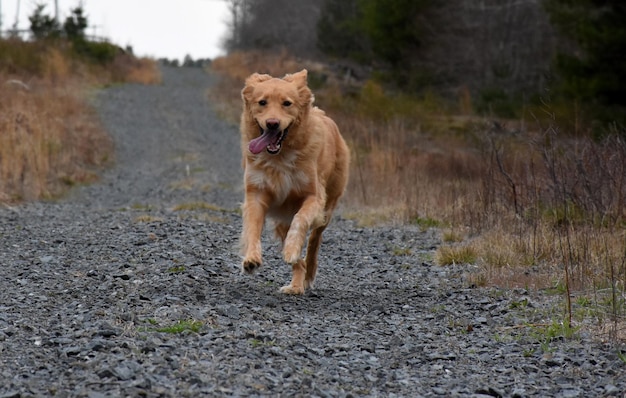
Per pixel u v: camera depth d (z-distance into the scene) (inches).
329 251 461.7
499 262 398.3
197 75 2229.3
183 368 211.8
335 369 225.0
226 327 260.2
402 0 1620.3
